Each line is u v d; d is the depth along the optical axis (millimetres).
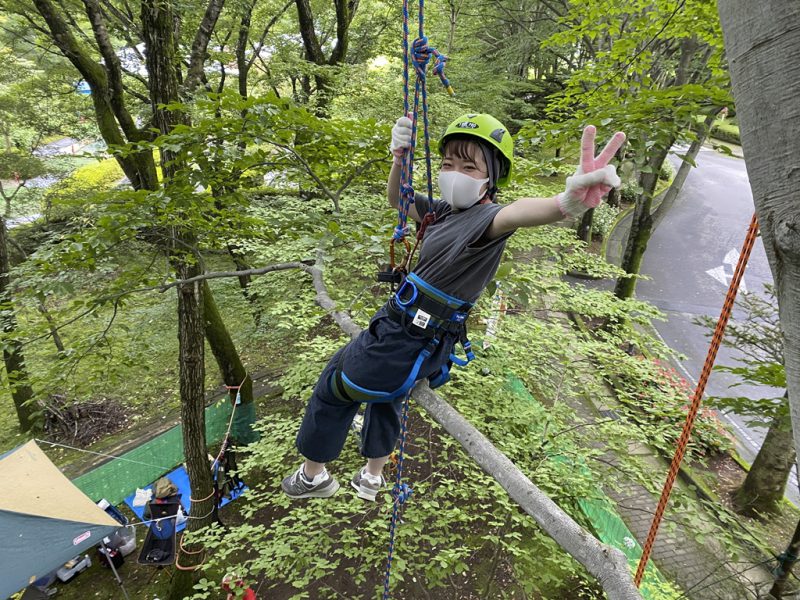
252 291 9727
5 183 18703
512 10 16625
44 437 10297
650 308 7090
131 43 9617
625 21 8422
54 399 10430
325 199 7609
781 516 8031
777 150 975
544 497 1455
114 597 7430
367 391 1869
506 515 5793
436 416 1832
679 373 11578
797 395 1062
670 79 14266
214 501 7164
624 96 4809
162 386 11508
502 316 6828
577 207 1286
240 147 4734
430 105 9734
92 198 3660
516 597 6418
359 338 1991
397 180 2326
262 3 13961
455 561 5148
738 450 9547
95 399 10984
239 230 4746
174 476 9172
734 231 19953
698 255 18016
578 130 4250
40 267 4359
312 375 6602
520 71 19688
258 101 3572
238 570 5070
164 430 10375
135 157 5566
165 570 7809
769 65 954
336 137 3953
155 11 4594
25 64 13383
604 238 18625
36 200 13320
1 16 10867
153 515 7656
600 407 9344
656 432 5781
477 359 6484
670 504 5273
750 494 8109
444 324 1791
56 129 13766
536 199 1455
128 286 4715
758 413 4773
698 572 6879
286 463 6578
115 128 8094
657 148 3830
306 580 4973
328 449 2250
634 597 1144
